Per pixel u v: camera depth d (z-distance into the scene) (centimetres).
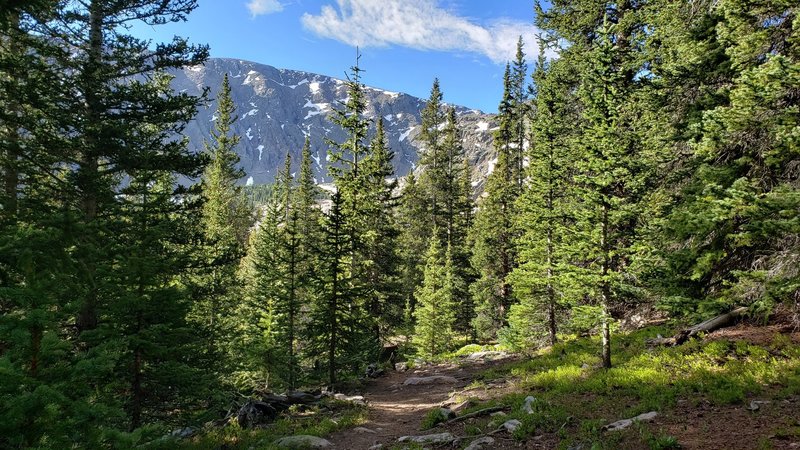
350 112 2855
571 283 1402
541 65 3450
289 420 1396
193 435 1265
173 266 1127
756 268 1112
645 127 1409
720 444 725
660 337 1602
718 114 930
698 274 959
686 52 1302
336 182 2766
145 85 1505
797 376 949
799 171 1002
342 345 2106
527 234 2416
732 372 1072
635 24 1916
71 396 492
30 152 1277
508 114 4219
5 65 1186
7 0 479
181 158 1529
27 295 442
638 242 1274
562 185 2180
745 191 836
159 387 1090
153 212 1302
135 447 537
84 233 519
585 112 1408
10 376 399
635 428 859
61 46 1400
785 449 653
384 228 3061
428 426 1219
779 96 859
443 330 3269
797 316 1243
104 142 1345
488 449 913
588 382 1255
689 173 1241
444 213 5056
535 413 1063
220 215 3975
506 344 2405
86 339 837
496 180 3900
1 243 429
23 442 402
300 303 2191
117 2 1449
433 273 3397
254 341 2058
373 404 1698
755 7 980
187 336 1128
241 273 4041
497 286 3497
